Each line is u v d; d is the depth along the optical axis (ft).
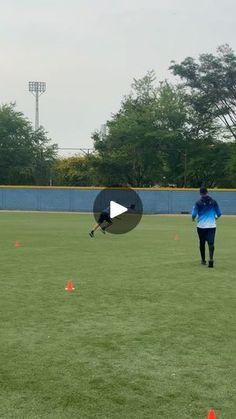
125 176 193.36
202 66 171.53
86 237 68.95
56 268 40.52
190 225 97.91
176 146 183.21
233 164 164.66
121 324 23.76
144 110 188.14
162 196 150.71
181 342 21.03
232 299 29.50
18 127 198.59
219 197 148.77
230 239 68.74
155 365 18.31
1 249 53.57
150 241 64.28
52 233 74.54
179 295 30.50
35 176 197.67
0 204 155.94
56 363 18.37
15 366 17.99
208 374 17.49
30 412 14.49
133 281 35.04
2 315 25.13
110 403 15.11
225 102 174.29
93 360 18.74
